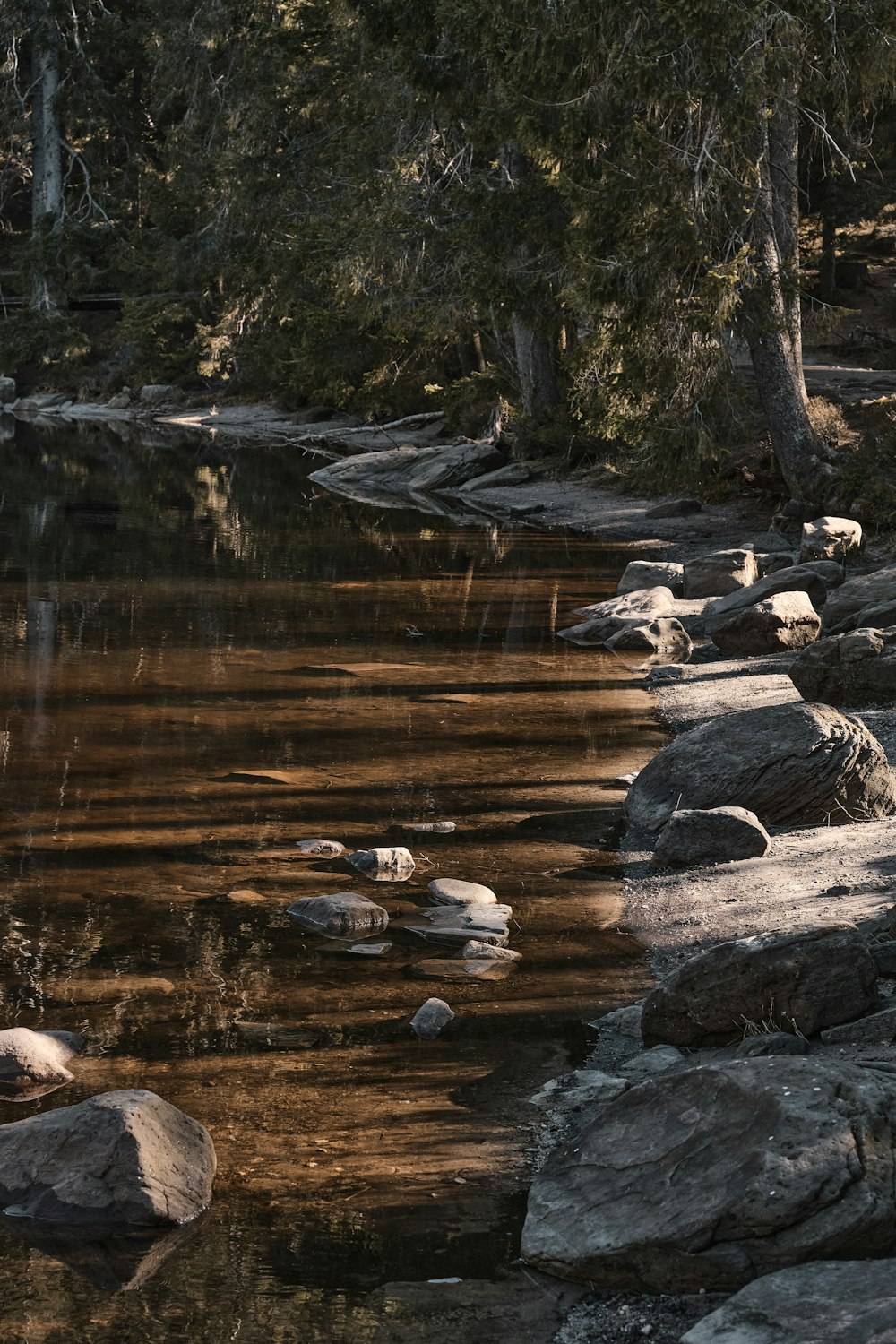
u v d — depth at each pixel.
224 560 23.92
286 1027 6.66
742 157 24.14
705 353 24.41
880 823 9.41
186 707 13.52
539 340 38.22
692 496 30.64
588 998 7.07
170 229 64.75
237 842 9.58
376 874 9.01
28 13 70.38
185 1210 4.96
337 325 44.97
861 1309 3.63
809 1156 4.29
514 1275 4.56
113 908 8.26
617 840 9.78
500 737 12.70
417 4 29.34
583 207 23.66
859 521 24.70
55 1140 5.13
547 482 36.06
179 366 67.50
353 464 39.84
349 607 19.67
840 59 23.53
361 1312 4.39
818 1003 6.07
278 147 48.62
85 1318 4.37
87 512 30.17
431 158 38.28
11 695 13.73
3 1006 6.81
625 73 22.55
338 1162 5.38
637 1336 4.10
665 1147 4.66
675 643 17.14
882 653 12.88
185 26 58.72
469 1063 6.30
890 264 58.53
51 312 69.50
